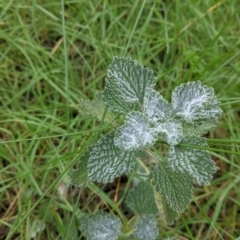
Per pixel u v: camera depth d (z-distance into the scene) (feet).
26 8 0.80
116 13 0.81
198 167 0.47
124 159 0.48
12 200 0.68
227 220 0.68
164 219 0.58
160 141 0.52
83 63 0.79
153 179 0.50
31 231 0.64
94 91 0.75
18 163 0.67
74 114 0.75
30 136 0.70
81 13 0.80
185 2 0.82
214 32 0.80
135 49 0.79
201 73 0.71
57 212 0.66
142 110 0.51
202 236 0.67
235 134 0.74
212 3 0.82
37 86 0.75
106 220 0.59
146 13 0.83
